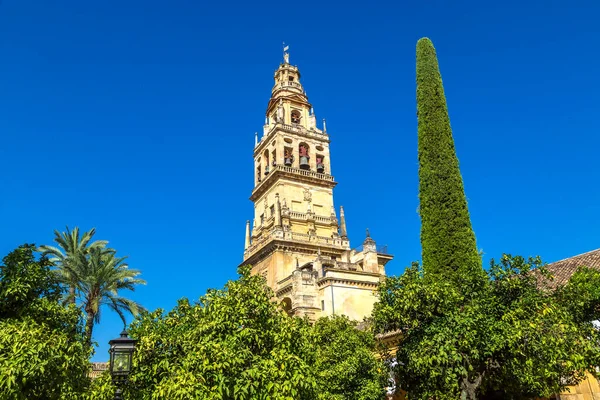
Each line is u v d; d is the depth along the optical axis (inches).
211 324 591.8
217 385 523.8
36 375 539.8
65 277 1475.1
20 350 538.0
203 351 549.6
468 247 927.0
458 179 989.2
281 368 555.2
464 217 952.9
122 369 592.1
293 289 1759.4
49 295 735.1
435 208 971.9
